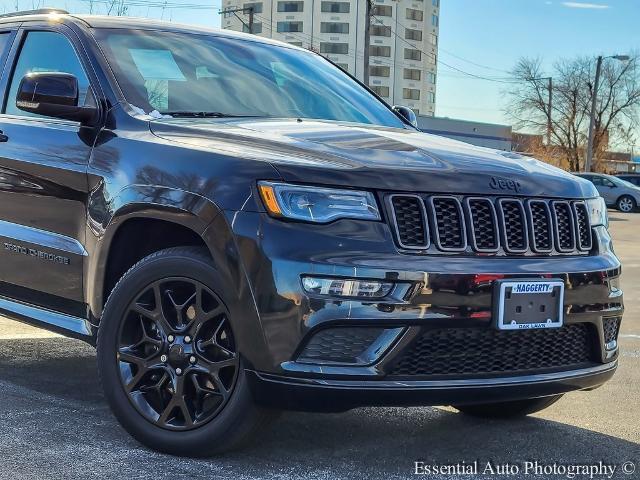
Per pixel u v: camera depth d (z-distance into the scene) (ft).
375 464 11.98
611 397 16.44
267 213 10.68
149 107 13.44
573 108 218.79
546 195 12.01
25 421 13.34
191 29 16.08
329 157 11.27
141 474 11.05
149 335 11.98
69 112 13.16
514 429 14.10
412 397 10.67
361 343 10.62
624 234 70.74
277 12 336.49
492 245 11.31
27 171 14.11
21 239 14.24
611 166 249.96
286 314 10.43
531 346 11.57
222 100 14.39
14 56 15.78
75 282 13.28
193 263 11.32
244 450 12.20
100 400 14.80
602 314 12.24
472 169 11.68
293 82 16.05
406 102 345.10
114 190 12.39
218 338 11.35
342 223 10.65
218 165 11.27
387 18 337.52
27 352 18.74
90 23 14.92
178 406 11.63
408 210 10.93
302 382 10.46
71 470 11.14
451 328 10.79
